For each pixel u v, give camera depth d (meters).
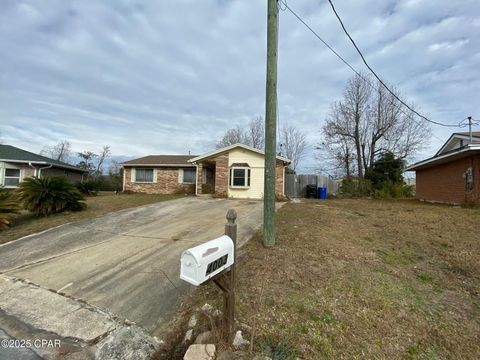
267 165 4.68
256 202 12.10
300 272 3.63
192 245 5.42
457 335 2.48
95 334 2.76
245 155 14.41
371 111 24.42
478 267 3.97
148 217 8.38
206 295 3.24
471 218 7.72
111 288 3.72
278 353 2.18
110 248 5.36
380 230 6.18
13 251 5.38
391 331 2.50
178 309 3.12
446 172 13.45
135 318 3.02
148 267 4.36
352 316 2.70
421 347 2.31
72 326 2.90
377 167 23.08
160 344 2.56
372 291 3.21
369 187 20.33
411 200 16.11
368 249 4.71
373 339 2.39
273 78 4.63
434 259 4.32
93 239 6.03
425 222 7.14
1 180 16.11
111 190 25.14
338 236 5.50
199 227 6.93
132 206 10.60
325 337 2.39
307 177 19.20
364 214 8.59
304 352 2.21
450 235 5.68
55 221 7.81
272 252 4.39
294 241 5.02
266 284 3.29
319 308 2.81
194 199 13.46
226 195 14.43
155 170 18.94
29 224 7.61
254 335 2.39
